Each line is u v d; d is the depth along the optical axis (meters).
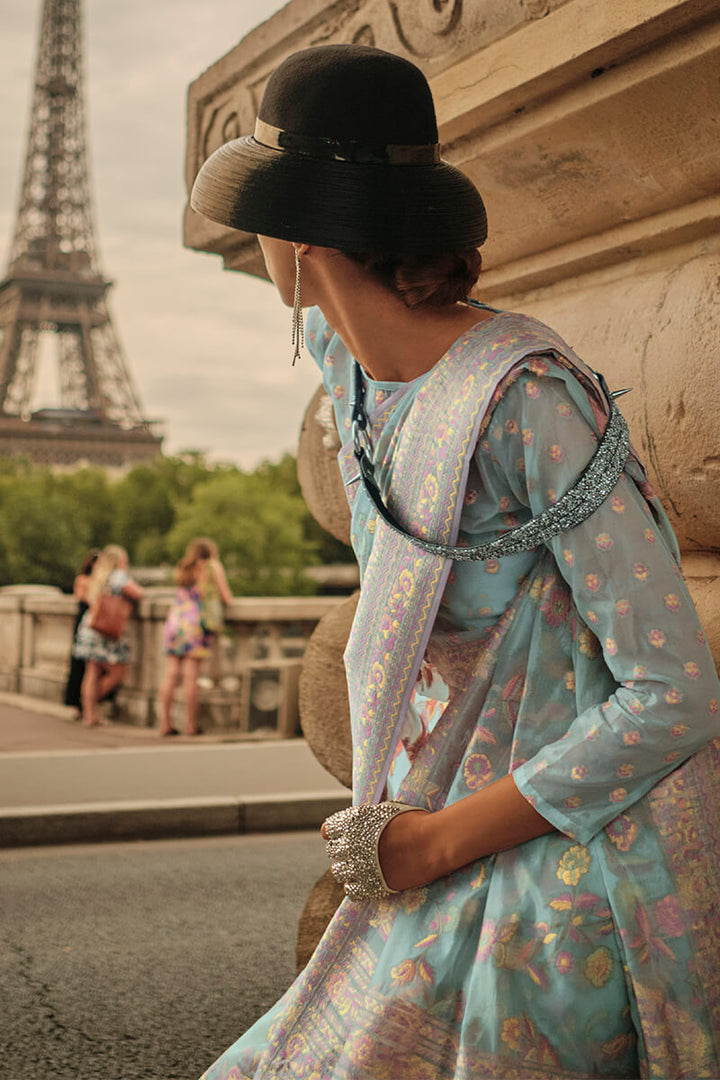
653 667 1.15
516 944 1.20
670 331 2.02
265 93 1.32
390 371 1.34
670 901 1.18
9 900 5.20
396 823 1.25
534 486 1.20
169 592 11.55
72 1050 3.14
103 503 100.19
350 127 1.25
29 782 7.86
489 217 2.48
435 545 1.25
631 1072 1.21
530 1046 1.19
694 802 1.19
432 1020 1.22
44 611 13.68
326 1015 1.30
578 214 2.27
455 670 1.31
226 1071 1.41
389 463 1.33
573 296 2.41
